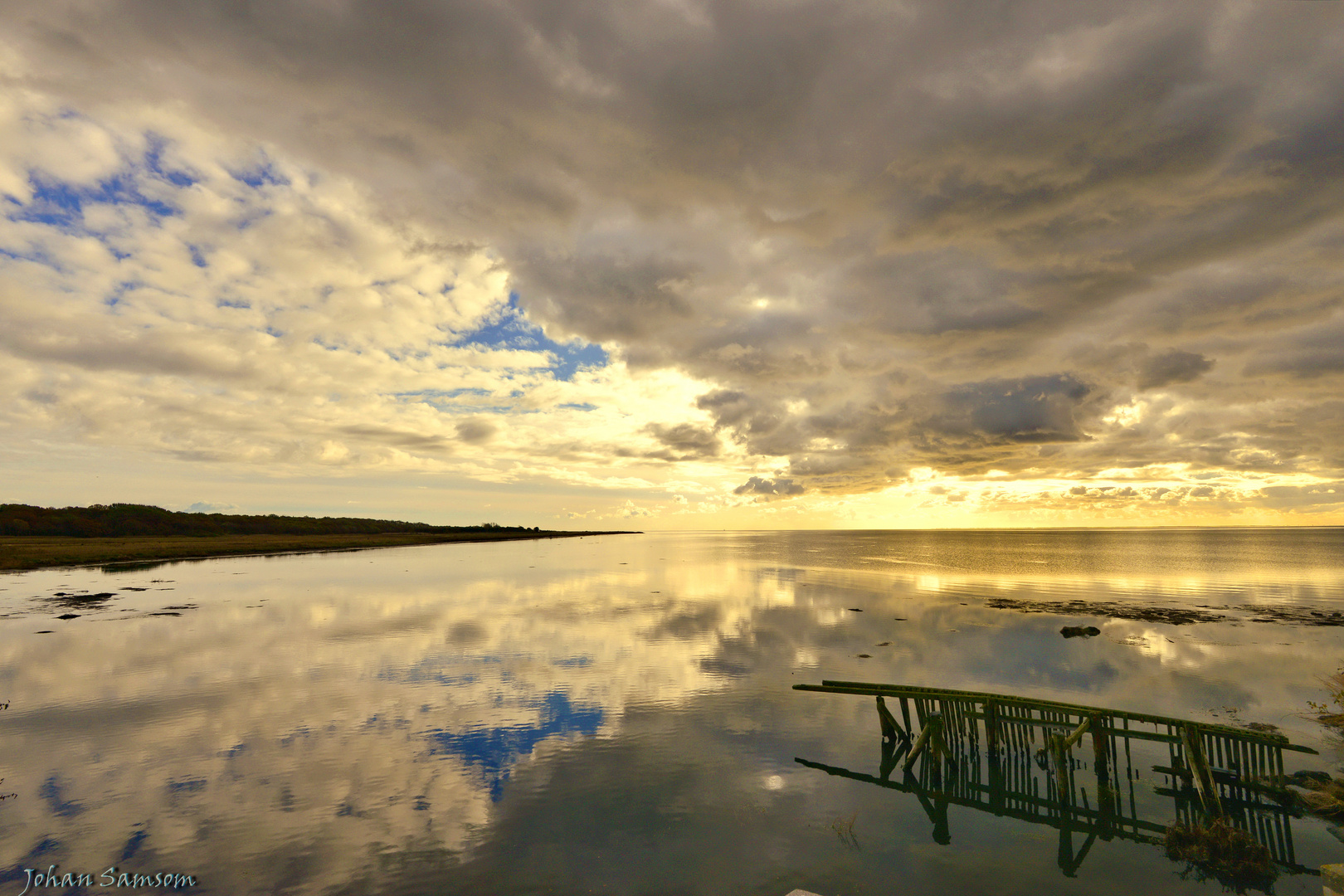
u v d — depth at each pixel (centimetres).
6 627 3731
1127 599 5125
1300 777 1647
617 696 2361
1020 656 2991
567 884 1185
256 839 1340
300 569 8031
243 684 2514
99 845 1313
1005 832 1402
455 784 1614
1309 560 10494
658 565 9406
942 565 9488
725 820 1441
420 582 6506
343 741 1906
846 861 1277
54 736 1942
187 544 12562
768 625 3884
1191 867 1262
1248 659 2936
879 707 1944
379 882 1188
